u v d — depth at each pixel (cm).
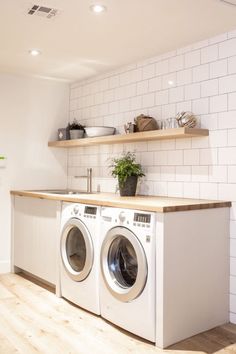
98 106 414
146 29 281
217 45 292
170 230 238
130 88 372
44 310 299
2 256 411
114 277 274
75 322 276
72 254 324
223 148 287
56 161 454
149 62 351
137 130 338
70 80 441
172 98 328
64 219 324
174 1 234
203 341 248
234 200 280
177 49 324
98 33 290
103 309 279
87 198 301
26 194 382
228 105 284
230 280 282
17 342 242
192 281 254
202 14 253
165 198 309
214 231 271
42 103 440
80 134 421
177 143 323
